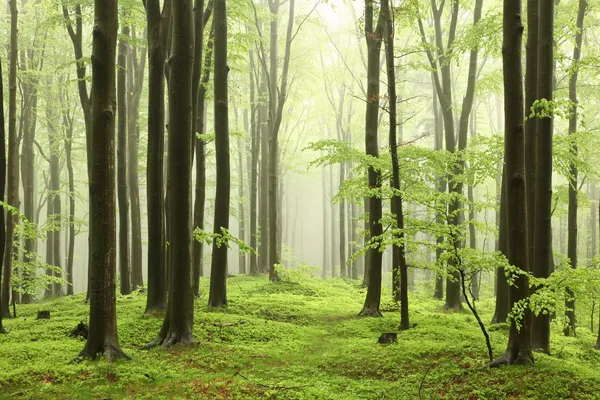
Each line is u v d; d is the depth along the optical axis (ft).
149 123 47.73
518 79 31.27
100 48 32.78
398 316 51.44
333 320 50.49
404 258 44.93
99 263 32.68
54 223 81.46
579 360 35.50
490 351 31.30
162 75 48.26
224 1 53.11
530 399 24.98
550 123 38.27
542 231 37.93
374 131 52.54
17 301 79.66
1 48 79.00
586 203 54.54
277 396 26.37
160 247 47.50
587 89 59.82
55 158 102.27
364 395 26.84
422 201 41.24
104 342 32.53
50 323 44.65
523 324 30.78
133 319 44.06
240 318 46.75
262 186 101.86
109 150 33.12
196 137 57.57
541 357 32.50
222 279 52.54
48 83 94.89
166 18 48.34
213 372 31.09
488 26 47.42
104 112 32.86
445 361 32.81
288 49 80.84
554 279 30.58
